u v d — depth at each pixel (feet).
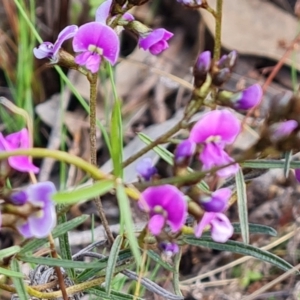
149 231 1.01
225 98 0.99
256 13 1.76
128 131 1.65
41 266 1.17
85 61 1.04
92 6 1.66
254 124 1.48
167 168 1.53
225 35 1.73
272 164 1.04
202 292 1.44
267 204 1.57
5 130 1.68
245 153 0.97
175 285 1.11
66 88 1.69
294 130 0.96
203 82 0.99
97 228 1.47
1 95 1.77
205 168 0.98
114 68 1.71
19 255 1.03
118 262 1.11
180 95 1.72
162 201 0.97
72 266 1.04
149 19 1.82
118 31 1.09
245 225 1.05
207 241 1.08
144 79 1.73
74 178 1.57
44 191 0.96
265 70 1.64
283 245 1.49
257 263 1.47
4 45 1.75
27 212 0.96
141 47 1.07
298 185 1.56
